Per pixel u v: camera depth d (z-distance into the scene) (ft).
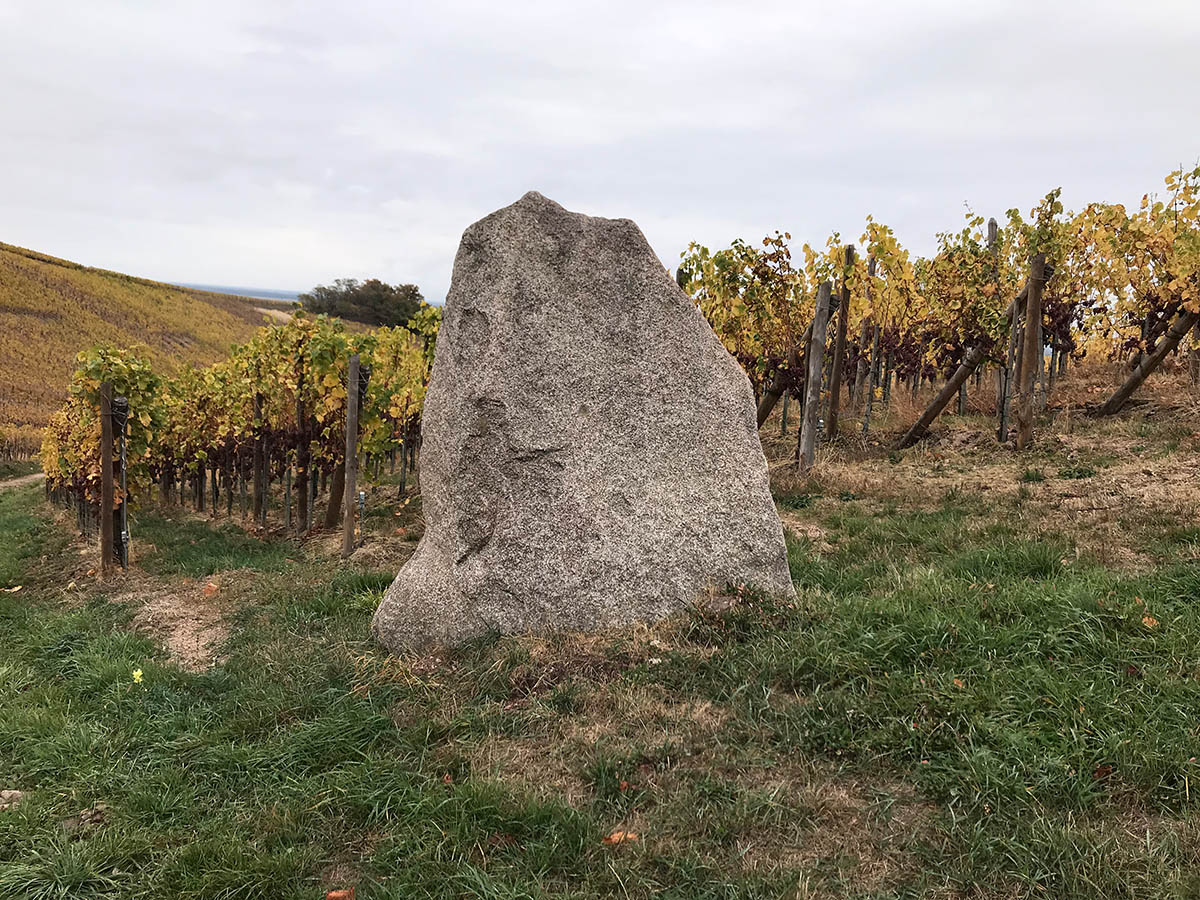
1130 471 25.52
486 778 11.59
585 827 10.28
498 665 14.84
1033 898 8.63
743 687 13.57
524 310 16.69
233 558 30.94
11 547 41.60
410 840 10.40
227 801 12.10
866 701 12.51
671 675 14.30
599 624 16.12
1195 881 8.40
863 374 50.19
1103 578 16.05
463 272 17.13
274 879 9.89
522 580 16.07
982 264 42.63
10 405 129.70
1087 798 9.95
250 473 57.93
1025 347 31.42
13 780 13.32
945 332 40.11
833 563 21.38
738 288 38.45
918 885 9.00
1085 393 39.24
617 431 17.04
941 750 11.25
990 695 11.99
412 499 40.27
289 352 37.42
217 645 20.25
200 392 50.39
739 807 10.51
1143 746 10.57
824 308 33.14
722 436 17.92
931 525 23.31
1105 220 39.11
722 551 17.30
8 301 174.09
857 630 14.75
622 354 17.35
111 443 30.14
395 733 13.37
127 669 17.84
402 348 48.75
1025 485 26.63
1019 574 17.78
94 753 14.11
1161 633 13.41
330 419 36.40
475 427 16.30
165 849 10.87
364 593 22.13
